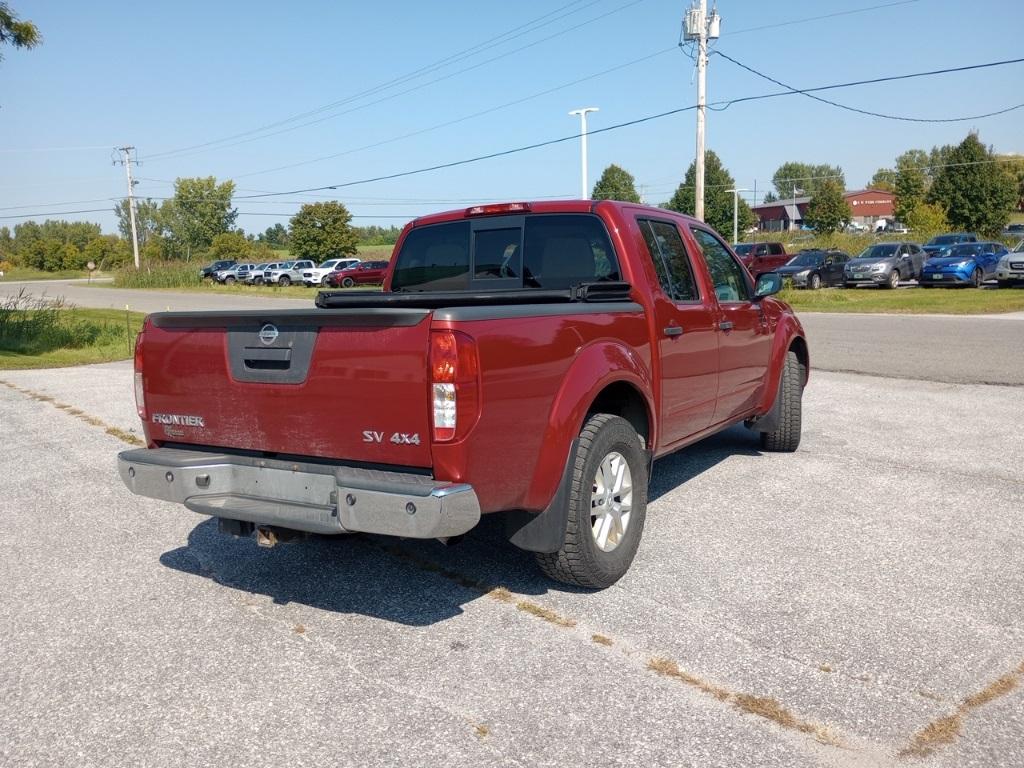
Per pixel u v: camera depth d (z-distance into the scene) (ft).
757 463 22.75
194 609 13.91
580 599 13.89
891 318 66.85
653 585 14.39
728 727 10.04
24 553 16.79
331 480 11.98
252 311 12.40
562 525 13.12
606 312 14.37
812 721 10.14
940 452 23.61
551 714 10.39
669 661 11.67
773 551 15.94
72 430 28.86
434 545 16.76
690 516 18.15
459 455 11.15
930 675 11.19
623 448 14.34
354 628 13.02
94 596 14.55
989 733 9.86
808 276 103.35
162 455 13.67
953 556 15.56
